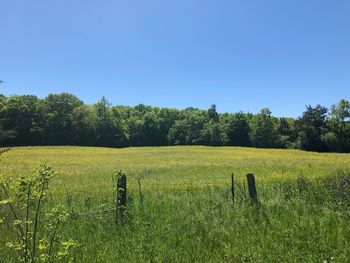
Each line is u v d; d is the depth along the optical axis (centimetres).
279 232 871
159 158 5519
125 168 3881
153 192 1706
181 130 14312
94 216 1086
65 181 2691
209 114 14812
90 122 12562
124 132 13175
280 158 5338
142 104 18075
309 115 11444
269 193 1384
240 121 12888
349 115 10844
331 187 1320
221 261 705
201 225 948
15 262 693
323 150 11288
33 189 544
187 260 721
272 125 12094
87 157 5706
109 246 820
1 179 557
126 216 1047
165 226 949
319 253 725
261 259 696
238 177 2734
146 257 741
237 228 920
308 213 1045
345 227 873
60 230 923
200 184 2142
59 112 12200
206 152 6950
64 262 676
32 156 5691
